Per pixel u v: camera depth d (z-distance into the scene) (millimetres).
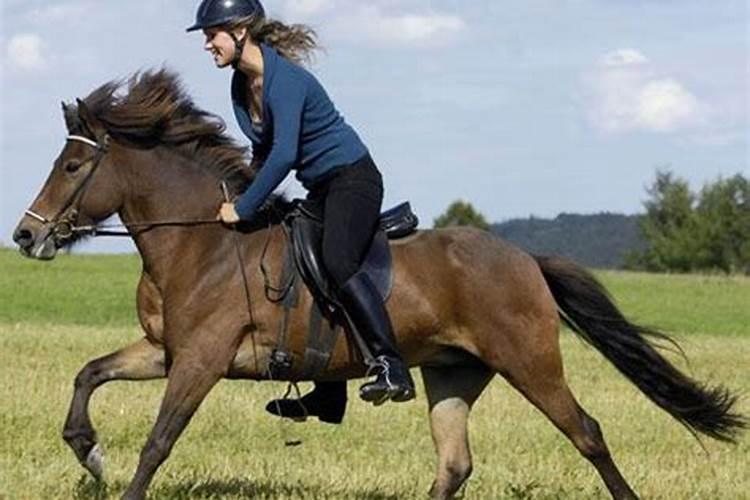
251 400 16922
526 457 13531
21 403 15883
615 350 10422
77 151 9773
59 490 10695
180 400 9555
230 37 9500
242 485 11117
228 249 9758
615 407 17672
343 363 9938
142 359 10000
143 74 10000
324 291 9750
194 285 9672
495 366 10062
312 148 9711
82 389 9891
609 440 14992
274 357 9805
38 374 19047
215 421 15195
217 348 9633
